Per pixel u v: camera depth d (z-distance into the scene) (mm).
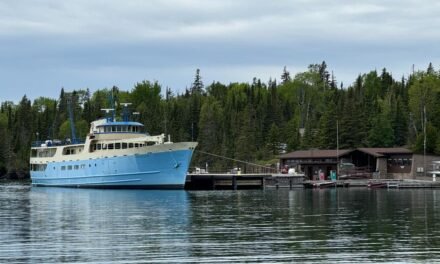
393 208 68250
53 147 117375
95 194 93688
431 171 125250
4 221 57719
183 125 175250
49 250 42688
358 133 138375
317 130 145125
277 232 49438
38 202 79312
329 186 115000
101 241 45844
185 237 47281
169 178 101312
